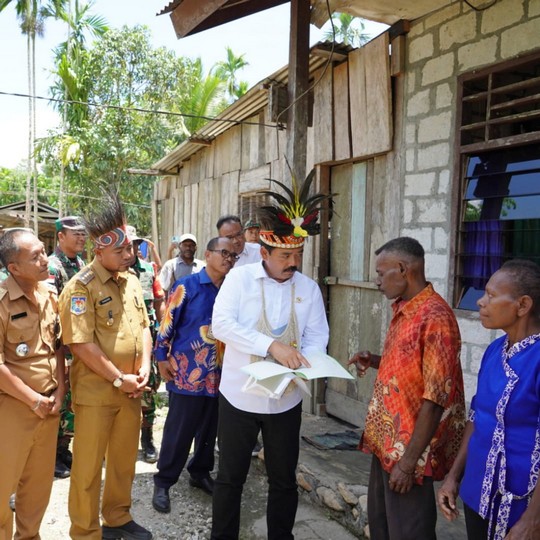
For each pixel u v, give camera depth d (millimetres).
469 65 3709
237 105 6176
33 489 2789
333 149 4977
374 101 4449
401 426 2080
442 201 3912
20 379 2562
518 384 1714
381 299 4547
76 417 2842
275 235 2568
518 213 3479
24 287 2625
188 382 3404
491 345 1940
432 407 1981
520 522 1600
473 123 3758
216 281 3453
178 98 15820
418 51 4105
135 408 2979
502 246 3578
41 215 15484
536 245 3387
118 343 2871
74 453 2848
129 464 3025
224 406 2703
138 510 3453
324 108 5074
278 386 2342
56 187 22672
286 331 2635
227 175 7488
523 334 1771
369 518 2348
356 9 4051
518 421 1707
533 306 1739
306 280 2768
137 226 15742
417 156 4125
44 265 2602
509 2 3441
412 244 2148
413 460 2006
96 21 15602
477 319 3592
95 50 15047
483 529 1847
